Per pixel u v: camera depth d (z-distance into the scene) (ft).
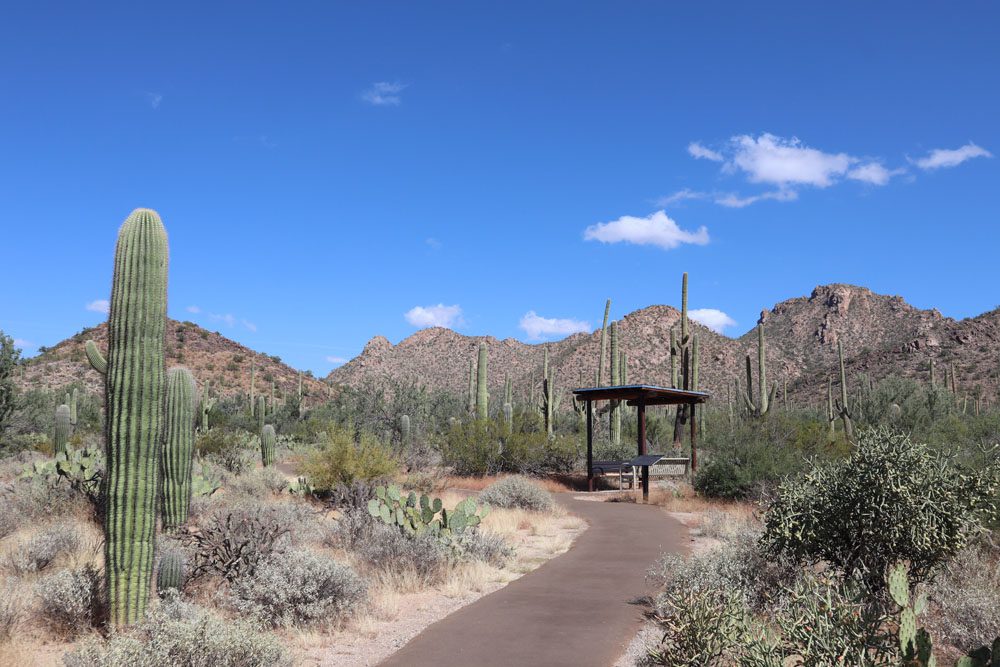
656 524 58.39
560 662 23.40
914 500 24.11
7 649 23.04
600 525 58.18
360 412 147.23
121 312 25.44
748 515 53.78
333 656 24.85
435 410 164.96
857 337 544.62
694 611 20.01
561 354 533.96
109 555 24.84
